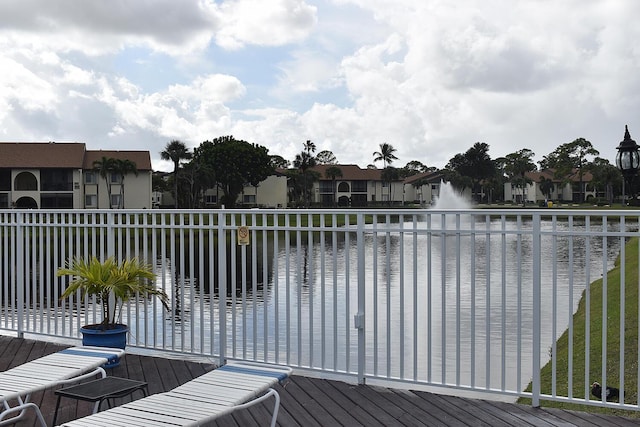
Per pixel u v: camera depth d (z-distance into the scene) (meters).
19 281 7.26
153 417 3.25
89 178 72.38
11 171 69.06
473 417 4.54
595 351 8.92
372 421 4.48
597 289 15.94
